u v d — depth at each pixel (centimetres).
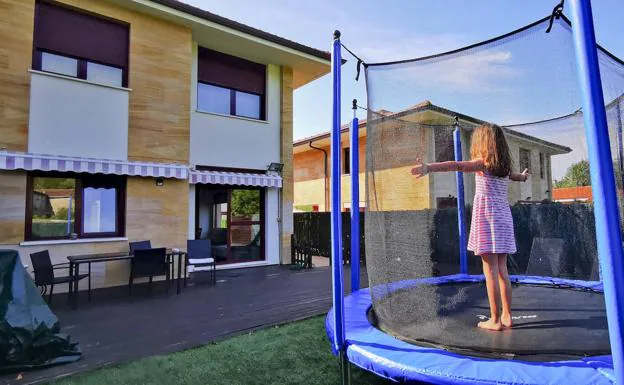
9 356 381
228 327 532
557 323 380
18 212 748
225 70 1127
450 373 267
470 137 498
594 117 188
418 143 441
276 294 756
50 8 807
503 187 387
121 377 366
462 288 541
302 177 2053
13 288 404
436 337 338
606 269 185
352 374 369
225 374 370
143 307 652
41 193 787
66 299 711
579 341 322
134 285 853
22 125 752
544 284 584
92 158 812
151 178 905
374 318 398
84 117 820
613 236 183
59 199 807
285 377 362
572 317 403
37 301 418
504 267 378
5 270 405
